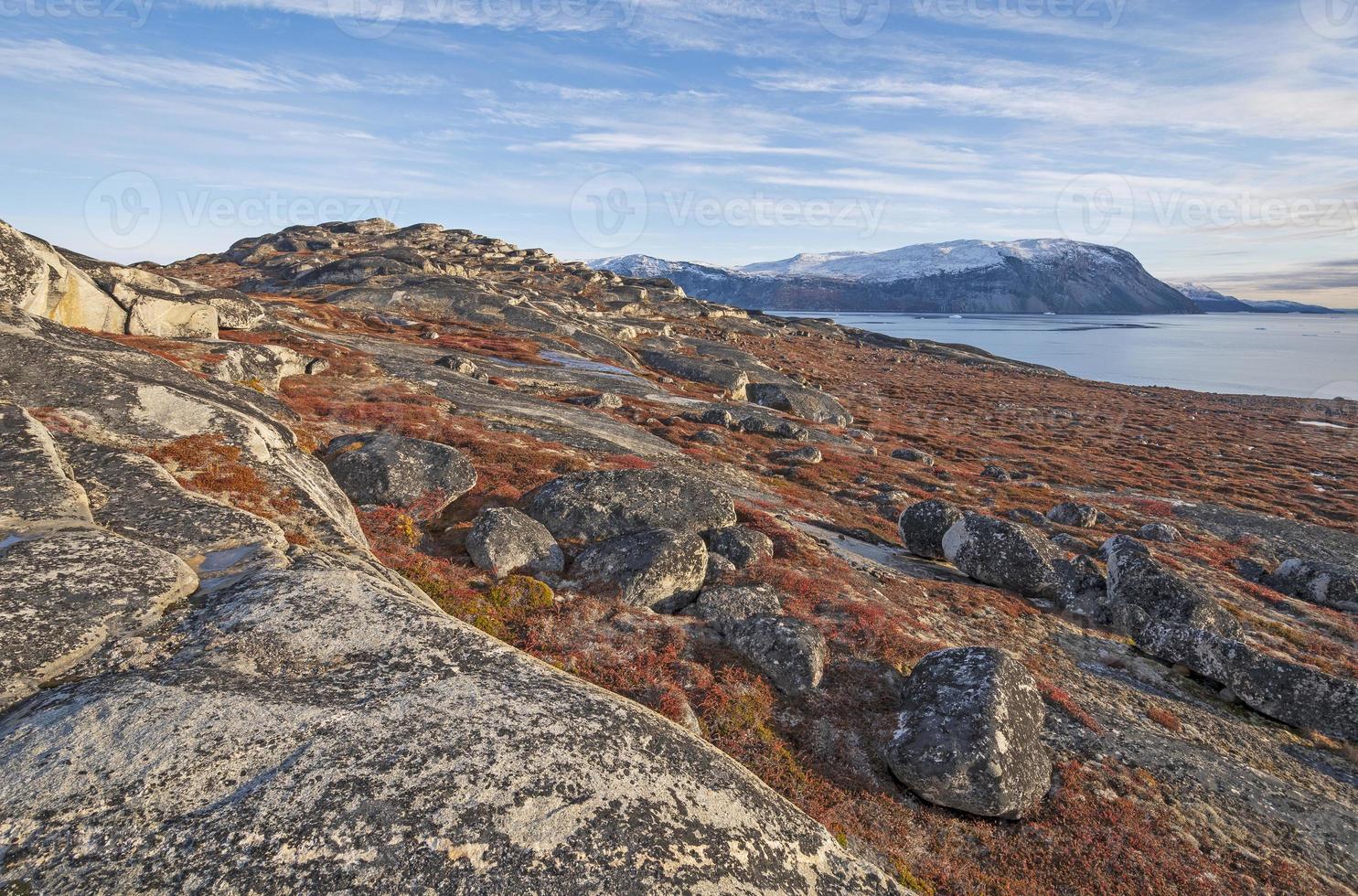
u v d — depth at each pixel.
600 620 17.80
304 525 15.34
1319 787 16.55
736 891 7.21
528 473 27.88
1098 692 19.39
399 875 6.42
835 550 26.22
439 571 18.56
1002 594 24.83
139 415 17.62
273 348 36.12
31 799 6.82
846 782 14.09
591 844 7.14
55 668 8.73
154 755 7.42
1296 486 56.38
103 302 32.50
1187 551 35.28
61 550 10.40
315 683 8.87
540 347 68.62
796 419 60.75
